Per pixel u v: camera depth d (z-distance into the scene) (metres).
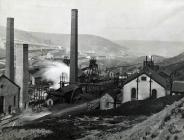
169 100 44.44
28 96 62.81
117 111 43.38
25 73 62.06
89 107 52.62
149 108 42.34
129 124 33.44
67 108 54.06
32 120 45.69
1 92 53.69
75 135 29.56
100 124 35.16
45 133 30.94
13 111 56.12
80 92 68.50
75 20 87.06
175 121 18.56
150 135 18.83
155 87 51.00
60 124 36.03
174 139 16.44
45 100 65.31
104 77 98.00
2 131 33.66
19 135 31.00
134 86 52.03
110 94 51.78
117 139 23.28
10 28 79.44
